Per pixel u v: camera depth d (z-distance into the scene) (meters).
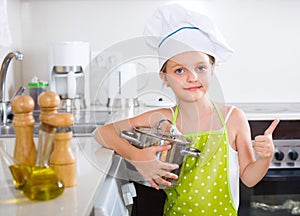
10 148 1.13
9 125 1.57
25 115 0.82
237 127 1.38
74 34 2.27
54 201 0.77
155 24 1.38
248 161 1.37
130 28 2.27
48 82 2.26
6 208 0.74
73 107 1.94
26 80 2.28
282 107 2.09
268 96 2.31
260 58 2.30
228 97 2.32
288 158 1.86
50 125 0.83
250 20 2.28
